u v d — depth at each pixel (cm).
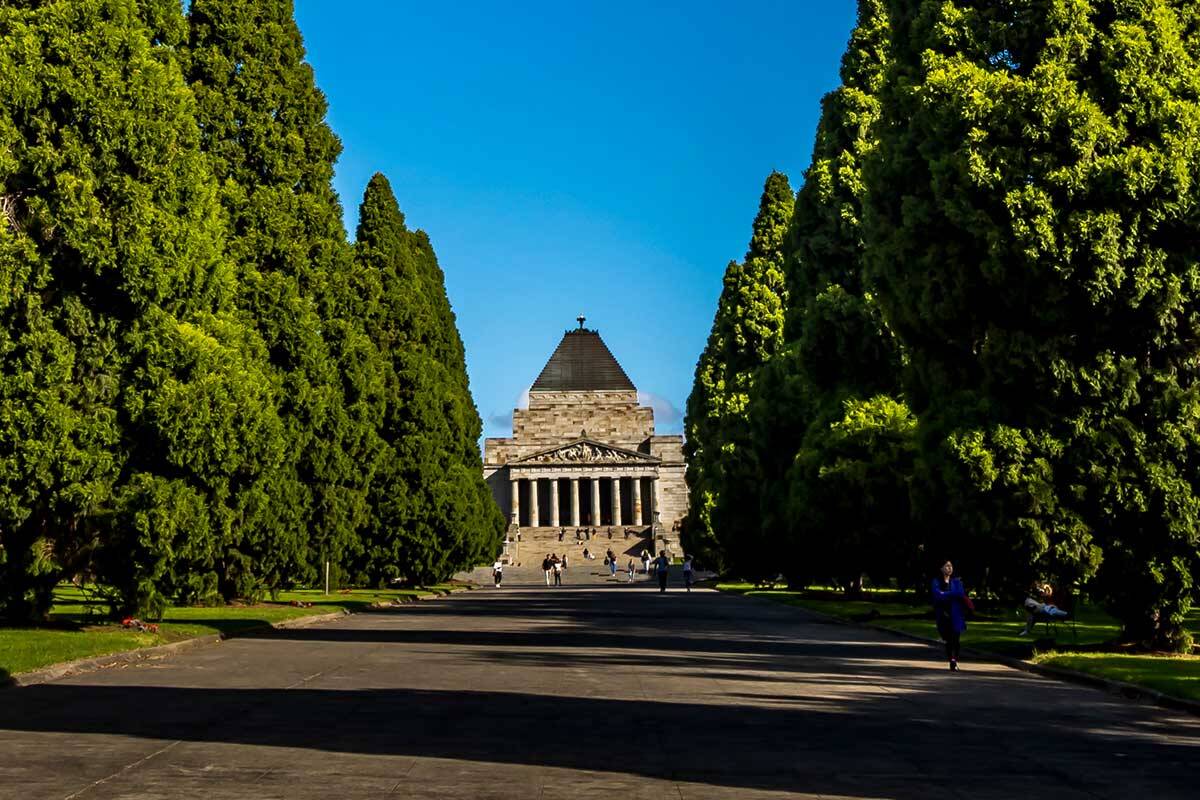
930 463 2444
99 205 2430
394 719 1348
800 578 5238
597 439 16038
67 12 2469
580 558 13138
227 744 1162
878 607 4294
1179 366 2286
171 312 2623
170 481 2552
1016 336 2272
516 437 16012
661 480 15425
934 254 2400
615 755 1105
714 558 7838
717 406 7300
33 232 2414
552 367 16600
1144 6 2345
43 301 2442
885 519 3753
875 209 2702
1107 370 2231
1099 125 2222
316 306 4253
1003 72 2381
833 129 4703
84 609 3419
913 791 941
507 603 5381
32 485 2334
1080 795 929
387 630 3144
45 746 1146
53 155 2398
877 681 1850
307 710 1427
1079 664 1983
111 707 1450
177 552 2558
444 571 6212
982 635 2844
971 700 1598
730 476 5659
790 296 5022
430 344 6316
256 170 3912
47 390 2353
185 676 1847
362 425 4453
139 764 1047
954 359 2509
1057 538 2208
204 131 3834
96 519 2469
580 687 1708
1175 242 2245
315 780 971
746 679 1842
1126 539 2233
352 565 5766
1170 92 2284
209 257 2708
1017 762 1084
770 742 1192
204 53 3853
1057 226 2216
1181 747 1188
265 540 3481
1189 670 1867
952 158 2327
